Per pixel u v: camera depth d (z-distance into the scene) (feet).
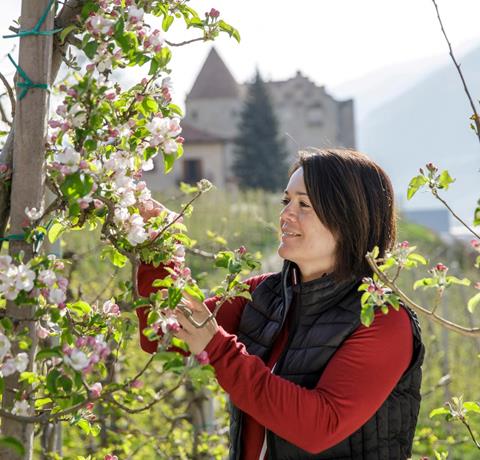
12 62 6.93
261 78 177.88
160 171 171.73
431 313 6.77
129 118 6.98
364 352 7.53
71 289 13.87
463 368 29.60
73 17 7.36
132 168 6.98
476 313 34.50
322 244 8.04
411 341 7.74
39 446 14.05
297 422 7.16
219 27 7.68
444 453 9.30
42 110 6.90
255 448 8.11
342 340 7.70
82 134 6.48
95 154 6.75
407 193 7.21
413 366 7.79
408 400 7.84
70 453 16.85
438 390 27.63
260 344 8.36
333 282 7.92
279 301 8.46
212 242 14.55
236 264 6.82
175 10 7.66
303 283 8.04
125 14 6.86
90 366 5.83
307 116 210.59
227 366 7.20
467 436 21.38
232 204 79.25
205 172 177.27
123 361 14.65
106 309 7.39
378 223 8.13
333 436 7.31
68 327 6.11
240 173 176.04
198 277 12.45
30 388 6.77
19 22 7.36
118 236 7.00
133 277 7.06
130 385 6.07
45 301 6.48
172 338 6.15
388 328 7.61
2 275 6.06
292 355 7.93
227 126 209.36
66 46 7.41
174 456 15.62
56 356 5.81
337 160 8.13
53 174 6.66
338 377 7.45
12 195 6.89
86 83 6.37
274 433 7.78
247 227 60.08
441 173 7.15
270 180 174.81
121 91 7.09
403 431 7.82
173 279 6.50
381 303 6.68
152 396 12.58
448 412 8.77
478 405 8.68
